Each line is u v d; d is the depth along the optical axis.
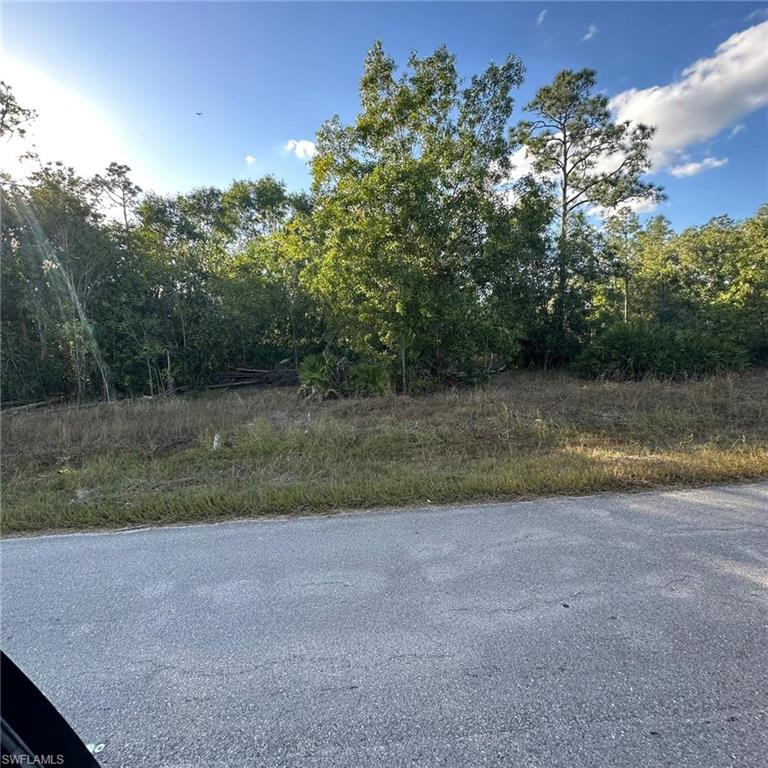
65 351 14.43
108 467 6.18
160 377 15.34
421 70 11.87
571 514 3.92
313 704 2.02
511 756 1.72
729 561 3.07
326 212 11.55
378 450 6.61
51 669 2.31
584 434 7.06
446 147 12.02
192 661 2.33
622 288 26.58
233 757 1.77
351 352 14.25
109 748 1.83
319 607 2.74
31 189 13.24
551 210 13.77
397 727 1.87
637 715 1.88
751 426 7.14
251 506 4.38
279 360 17.70
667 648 2.27
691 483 4.57
